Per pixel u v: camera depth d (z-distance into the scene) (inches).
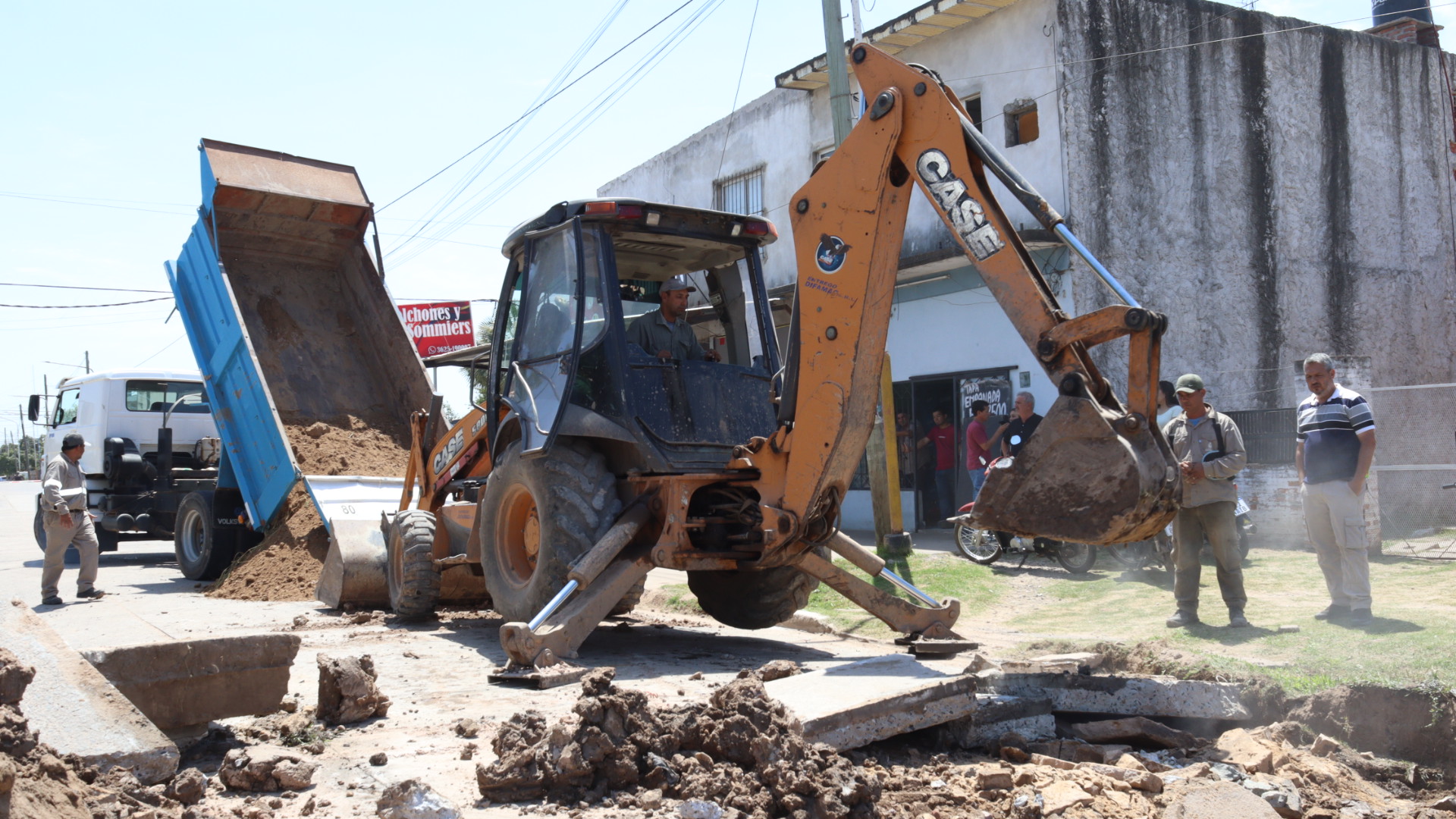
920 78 203.8
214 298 441.1
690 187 813.2
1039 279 188.4
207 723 171.0
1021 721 186.4
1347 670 196.4
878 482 400.2
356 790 148.2
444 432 415.8
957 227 196.9
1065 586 363.6
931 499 609.3
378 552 354.6
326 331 474.6
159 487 537.6
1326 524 265.9
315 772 155.9
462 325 991.6
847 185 213.6
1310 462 267.4
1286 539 451.2
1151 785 155.0
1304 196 612.7
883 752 173.2
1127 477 166.1
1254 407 578.6
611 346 249.4
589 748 143.9
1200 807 141.3
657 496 250.2
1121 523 166.4
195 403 578.2
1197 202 571.5
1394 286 645.3
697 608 349.7
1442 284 668.7
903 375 613.0
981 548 428.8
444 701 201.8
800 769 139.8
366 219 468.1
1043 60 542.9
